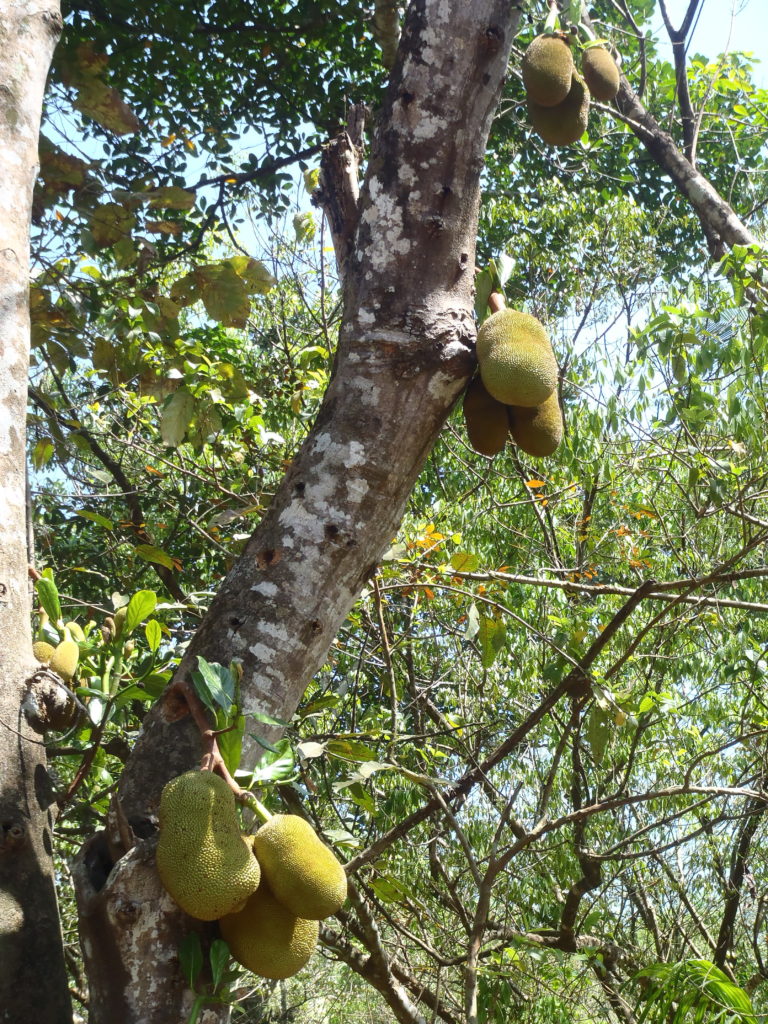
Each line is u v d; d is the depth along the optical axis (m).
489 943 4.32
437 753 4.42
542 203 8.32
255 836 1.49
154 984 1.36
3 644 1.64
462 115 1.83
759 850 5.81
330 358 4.46
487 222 8.13
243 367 5.84
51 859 1.55
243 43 6.70
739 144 9.68
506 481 5.75
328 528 1.66
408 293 1.77
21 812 1.51
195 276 3.71
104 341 3.98
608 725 3.24
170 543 6.14
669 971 3.22
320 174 2.72
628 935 6.28
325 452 1.70
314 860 1.45
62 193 3.73
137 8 5.94
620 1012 5.30
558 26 3.36
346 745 2.78
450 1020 4.88
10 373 1.83
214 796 1.39
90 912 1.41
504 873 4.86
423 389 1.74
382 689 5.14
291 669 1.60
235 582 1.65
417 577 3.71
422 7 1.87
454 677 5.05
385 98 1.89
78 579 6.53
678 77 6.95
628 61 9.54
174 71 6.59
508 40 1.88
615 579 5.54
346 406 1.72
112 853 1.45
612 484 5.01
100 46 6.05
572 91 3.29
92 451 5.56
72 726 1.90
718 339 3.61
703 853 5.86
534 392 1.97
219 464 4.95
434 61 1.83
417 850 4.84
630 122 6.66
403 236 1.79
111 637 2.20
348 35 6.84
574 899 4.96
